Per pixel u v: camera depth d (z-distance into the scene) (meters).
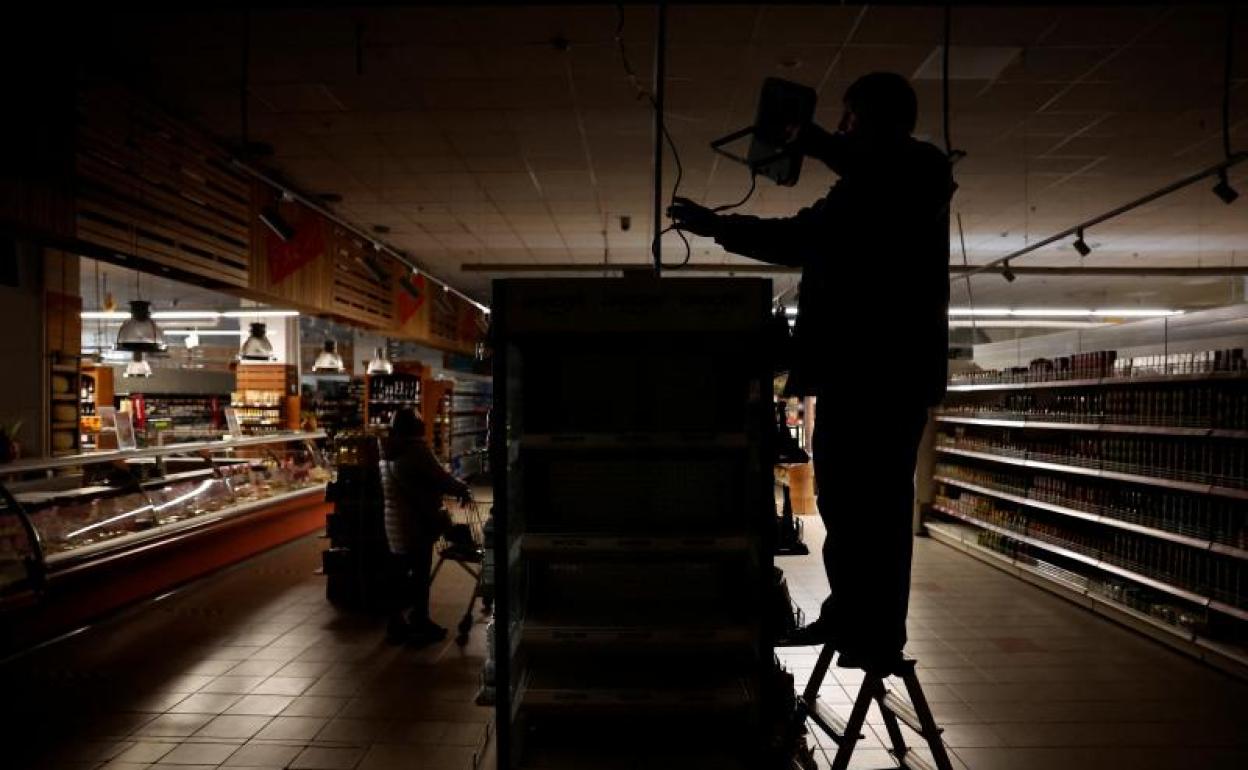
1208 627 4.77
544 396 2.17
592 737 2.14
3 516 4.88
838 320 1.87
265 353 10.86
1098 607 5.90
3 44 4.52
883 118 1.87
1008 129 6.52
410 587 5.62
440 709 3.99
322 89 5.79
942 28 4.80
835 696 4.21
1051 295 16.33
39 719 3.86
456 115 6.29
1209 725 3.88
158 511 6.25
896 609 1.93
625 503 2.12
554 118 6.36
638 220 9.83
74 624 5.20
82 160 5.18
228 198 7.11
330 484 6.01
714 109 6.13
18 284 6.61
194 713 3.93
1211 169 4.85
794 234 1.89
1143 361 5.71
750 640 1.96
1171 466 5.15
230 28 4.82
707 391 2.12
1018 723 3.89
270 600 6.07
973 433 8.72
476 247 11.66
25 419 6.65
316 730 3.74
